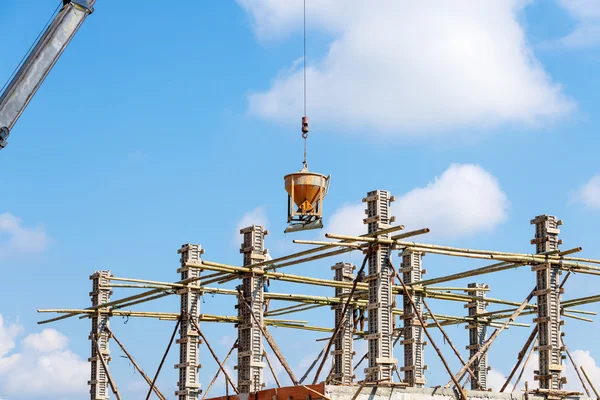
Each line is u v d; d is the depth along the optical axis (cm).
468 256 6103
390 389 5516
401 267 7412
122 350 7781
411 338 7206
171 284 7400
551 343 6309
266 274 7031
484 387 8088
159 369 7425
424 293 7406
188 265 6719
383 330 5609
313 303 7806
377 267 5694
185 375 7269
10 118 4772
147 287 7419
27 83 4831
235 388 6906
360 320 7819
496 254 6197
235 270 6944
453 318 8244
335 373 7712
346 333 7725
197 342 7356
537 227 6500
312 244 5738
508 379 6444
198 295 7425
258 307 6975
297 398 5516
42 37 4916
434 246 5969
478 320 8200
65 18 4959
